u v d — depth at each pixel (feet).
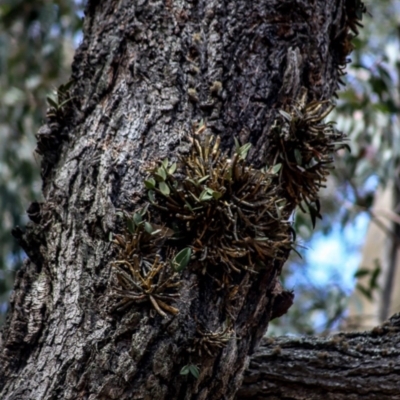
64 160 15.31
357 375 15.90
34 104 33.42
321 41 15.48
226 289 14.69
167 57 15.21
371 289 27.71
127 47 15.39
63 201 15.03
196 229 14.61
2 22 32.14
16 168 31.81
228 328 14.60
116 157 14.90
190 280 14.57
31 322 14.83
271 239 14.76
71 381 14.49
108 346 14.49
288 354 16.07
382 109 27.89
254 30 15.28
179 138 14.88
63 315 14.71
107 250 14.69
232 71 15.15
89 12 15.90
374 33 32.37
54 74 33.53
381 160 28.48
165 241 14.60
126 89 15.21
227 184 14.56
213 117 14.98
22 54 33.22
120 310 14.53
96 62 15.48
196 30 15.28
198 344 14.49
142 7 15.44
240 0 15.34
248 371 16.01
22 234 15.28
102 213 14.75
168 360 14.44
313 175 15.10
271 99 15.15
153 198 14.65
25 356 14.79
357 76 28.32
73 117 15.44
